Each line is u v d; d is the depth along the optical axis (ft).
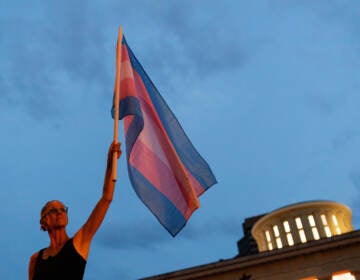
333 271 157.07
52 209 18.76
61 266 17.39
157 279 170.30
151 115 29.04
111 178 18.67
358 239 159.63
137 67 30.45
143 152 27.20
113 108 26.76
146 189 25.93
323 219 257.55
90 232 18.04
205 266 168.96
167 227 25.58
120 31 27.04
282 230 258.98
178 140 29.14
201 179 28.58
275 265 164.04
